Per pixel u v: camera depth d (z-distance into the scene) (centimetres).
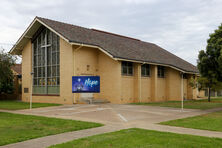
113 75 2369
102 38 2694
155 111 1691
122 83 2394
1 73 2352
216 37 1917
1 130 1003
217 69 1938
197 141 776
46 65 2559
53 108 1925
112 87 2373
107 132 945
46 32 2580
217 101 2834
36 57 2697
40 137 876
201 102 2648
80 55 2336
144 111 1686
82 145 732
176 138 815
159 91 2941
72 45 2270
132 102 2527
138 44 3262
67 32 2347
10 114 1559
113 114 1522
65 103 2320
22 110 1822
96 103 2298
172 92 3047
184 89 3191
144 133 904
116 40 2903
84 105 2142
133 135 862
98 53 2500
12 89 3422
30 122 1209
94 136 856
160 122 1196
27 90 2758
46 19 2503
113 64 2369
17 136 886
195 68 3459
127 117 1388
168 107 1998
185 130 991
